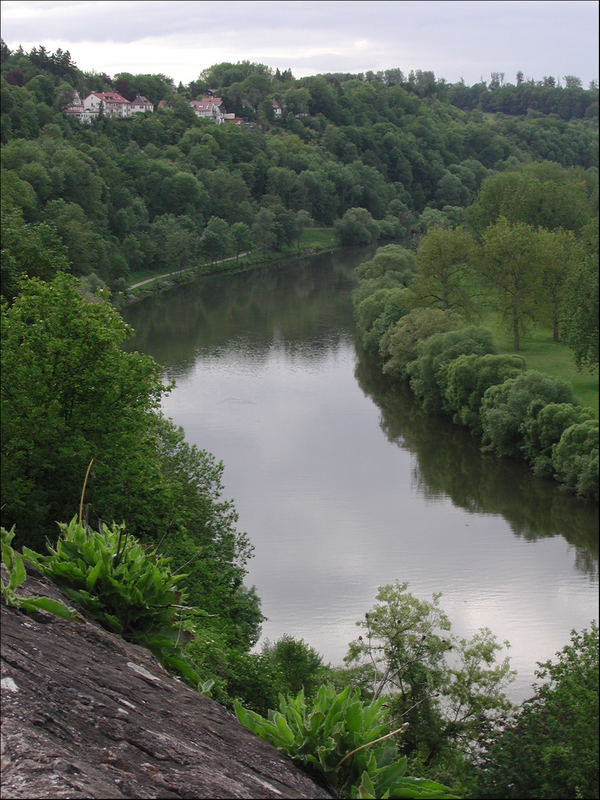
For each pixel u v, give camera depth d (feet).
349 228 577.02
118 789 14.99
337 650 126.62
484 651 110.22
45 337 96.27
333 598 143.13
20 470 86.99
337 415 246.47
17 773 14.08
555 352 297.33
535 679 122.31
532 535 171.83
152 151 631.97
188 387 267.18
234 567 110.42
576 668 98.63
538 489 196.03
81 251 373.40
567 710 100.68
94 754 15.97
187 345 318.86
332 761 21.31
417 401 264.11
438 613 113.39
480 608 142.10
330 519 175.32
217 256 497.05
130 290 408.26
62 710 16.71
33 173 417.90
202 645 62.95
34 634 20.03
